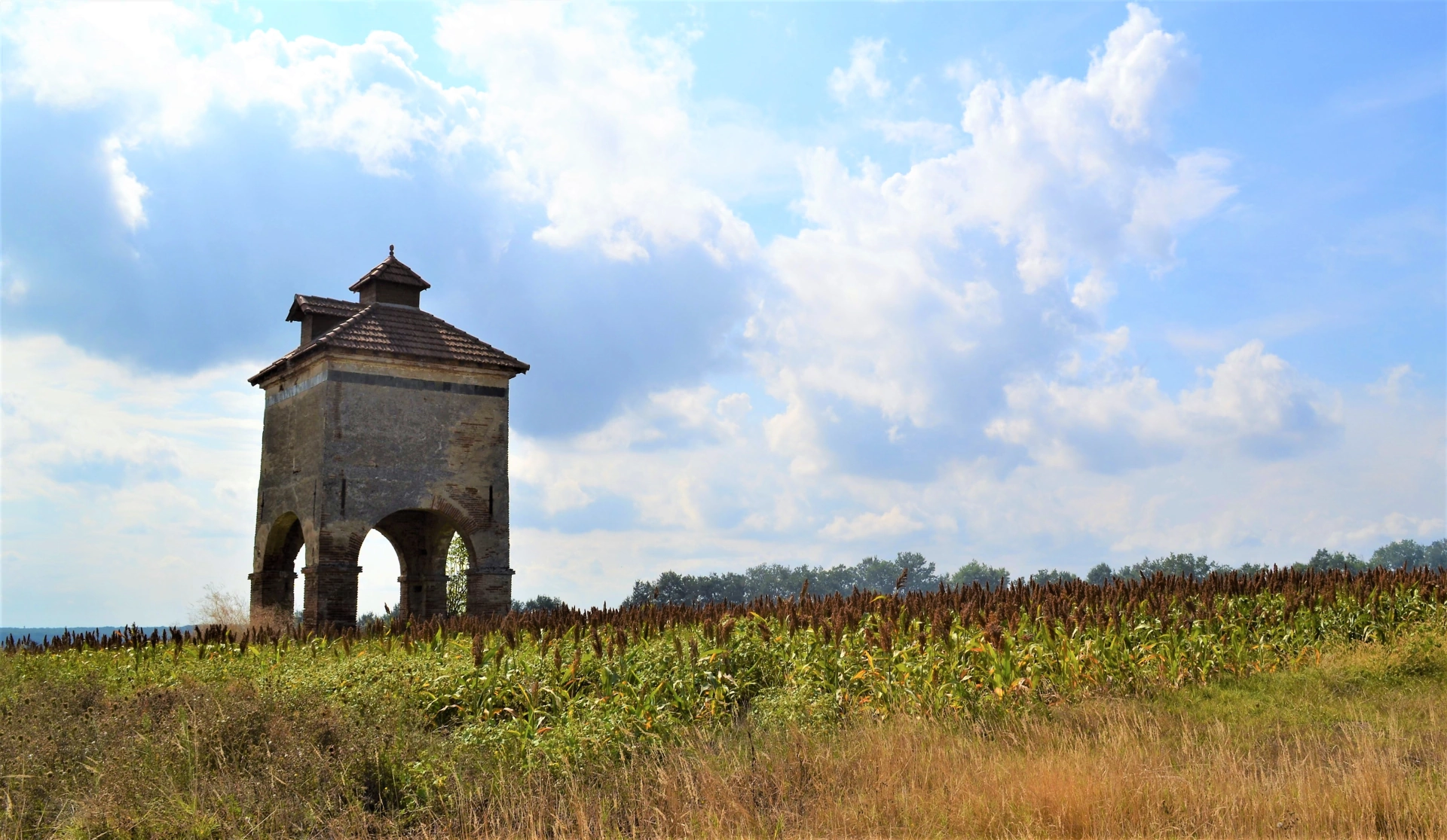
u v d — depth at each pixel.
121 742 11.55
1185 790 8.90
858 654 13.79
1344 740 10.61
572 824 9.68
